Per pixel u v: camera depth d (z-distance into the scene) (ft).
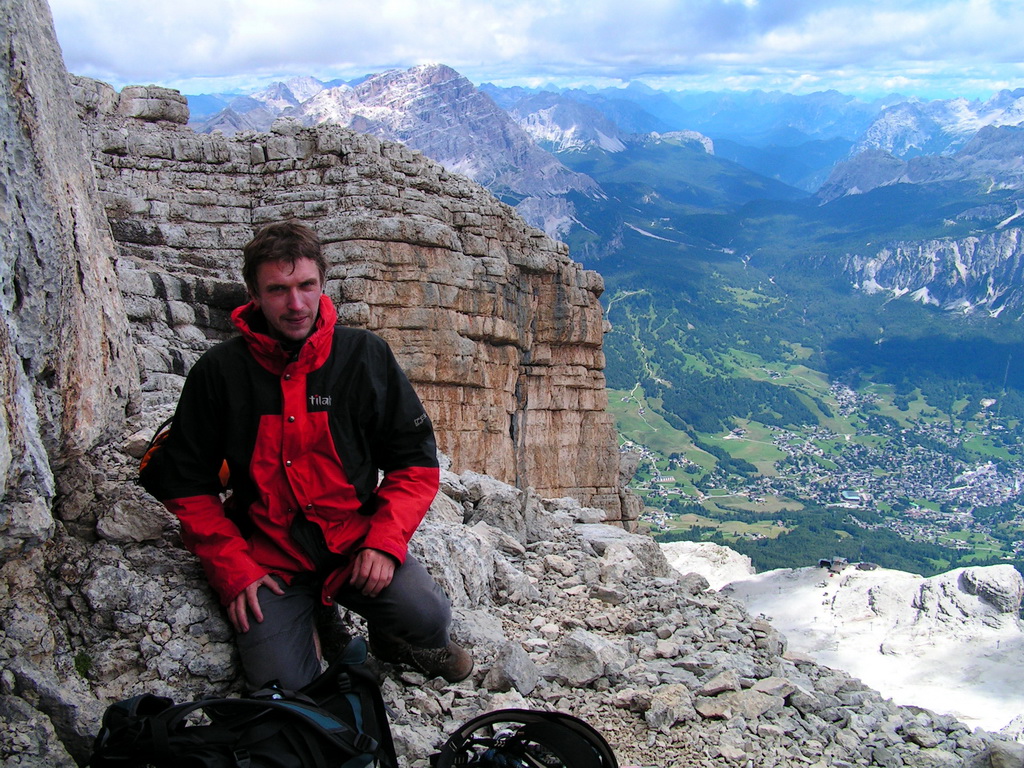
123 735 5.60
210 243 25.03
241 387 7.27
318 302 7.29
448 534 11.09
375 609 7.65
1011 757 7.86
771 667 10.32
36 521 6.87
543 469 33.40
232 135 26.91
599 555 14.07
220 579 7.25
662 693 9.03
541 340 33.32
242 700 6.00
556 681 9.23
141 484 7.79
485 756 6.48
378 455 7.91
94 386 8.53
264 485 7.32
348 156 26.58
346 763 5.97
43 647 7.19
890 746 9.09
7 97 6.92
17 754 6.49
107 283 9.60
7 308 6.77
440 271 26.55
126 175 25.03
